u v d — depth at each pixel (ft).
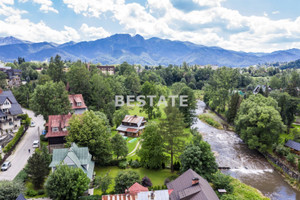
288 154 213.87
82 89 350.43
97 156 194.18
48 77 383.86
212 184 168.14
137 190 133.28
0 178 164.45
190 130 299.58
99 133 195.62
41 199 141.90
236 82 437.58
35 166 152.46
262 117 239.71
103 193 148.25
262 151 243.40
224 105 411.95
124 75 572.10
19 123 274.16
